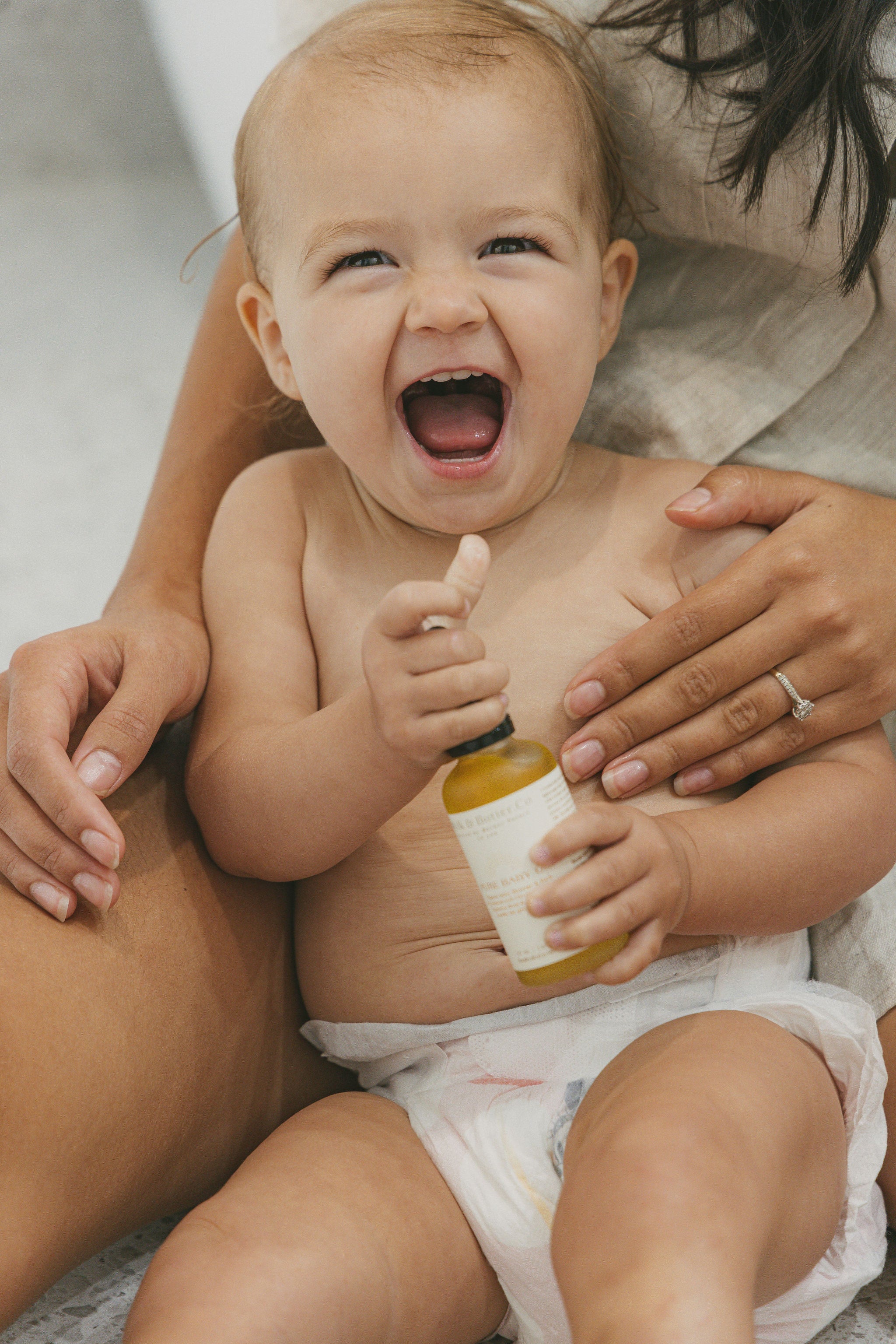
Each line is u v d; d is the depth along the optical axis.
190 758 0.99
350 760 0.85
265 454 1.31
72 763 0.86
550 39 1.02
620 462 1.06
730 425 1.13
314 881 1.00
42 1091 0.79
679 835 0.83
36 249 3.78
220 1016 0.93
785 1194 0.74
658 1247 0.65
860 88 0.96
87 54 3.98
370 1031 0.94
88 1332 0.87
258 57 2.86
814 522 0.95
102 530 2.53
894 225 1.01
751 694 0.92
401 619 0.74
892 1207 0.94
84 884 0.84
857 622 0.92
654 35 1.07
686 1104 0.73
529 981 0.74
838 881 0.90
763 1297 0.75
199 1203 0.95
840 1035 0.85
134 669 0.93
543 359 0.93
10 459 2.79
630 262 1.08
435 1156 0.87
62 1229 0.80
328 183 0.92
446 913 0.94
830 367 1.12
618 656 0.93
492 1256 0.83
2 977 0.80
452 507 0.96
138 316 3.39
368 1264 0.76
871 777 0.94
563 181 0.95
